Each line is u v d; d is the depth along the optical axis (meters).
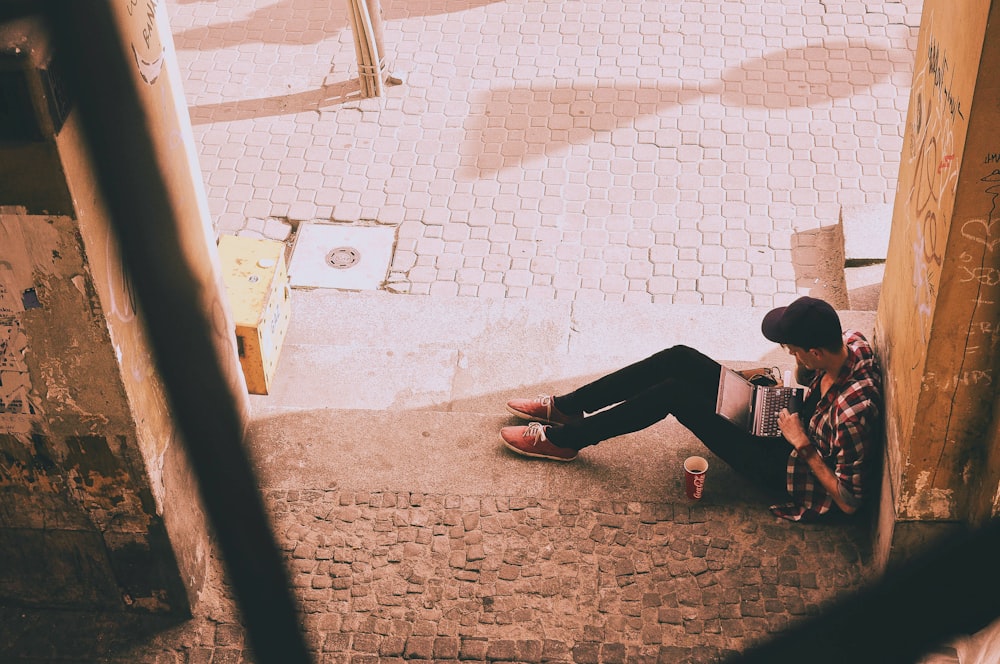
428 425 5.59
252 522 3.55
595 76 10.42
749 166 9.38
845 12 11.05
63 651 4.70
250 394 6.50
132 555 4.60
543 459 5.38
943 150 3.87
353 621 4.71
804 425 4.96
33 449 4.25
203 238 4.80
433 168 9.52
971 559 4.33
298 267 8.64
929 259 4.04
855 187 9.13
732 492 5.19
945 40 3.91
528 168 9.48
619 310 7.26
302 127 10.02
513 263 8.62
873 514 4.86
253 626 3.56
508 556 4.95
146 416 4.25
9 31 3.24
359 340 7.16
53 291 3.76
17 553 4.66
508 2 11.52
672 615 4.69
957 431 4.17
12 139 3.38
